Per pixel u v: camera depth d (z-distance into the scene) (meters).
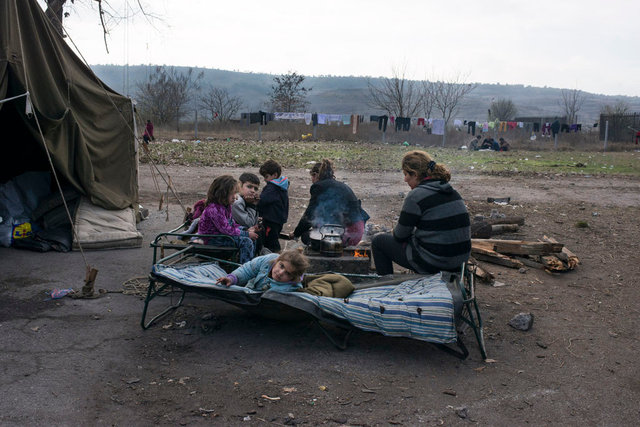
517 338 4.50
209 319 4.66
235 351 4.08
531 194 12.34
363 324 4.03
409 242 4.58
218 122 38.22
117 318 4.62
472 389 3.64
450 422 3.24
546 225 8.93
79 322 4.50
